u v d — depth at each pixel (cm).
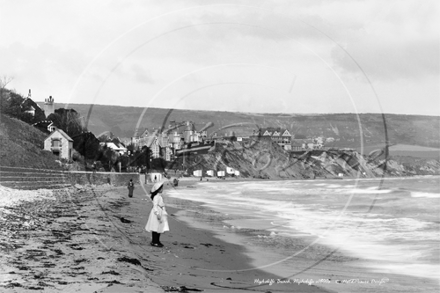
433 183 8250
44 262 779
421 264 1255
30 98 7212
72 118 7206
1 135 4494
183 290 720
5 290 570
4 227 1181
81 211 1800
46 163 4428
